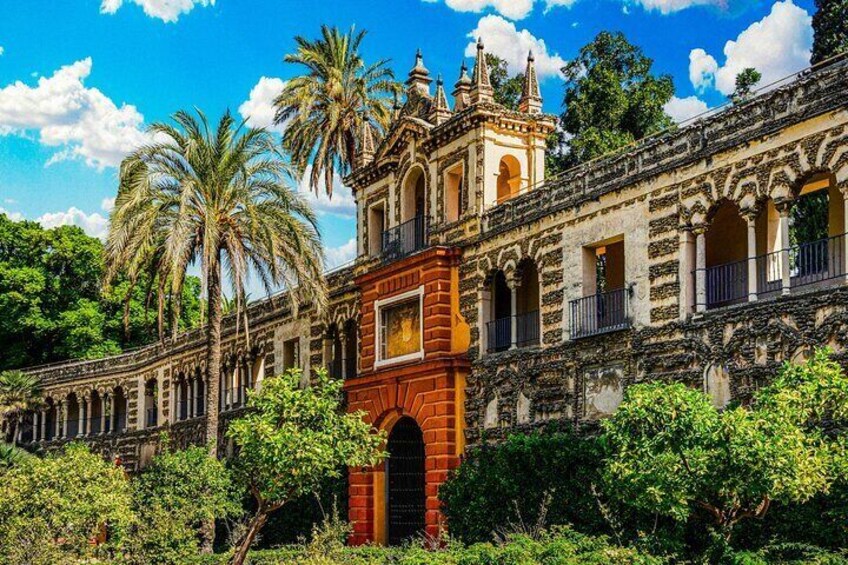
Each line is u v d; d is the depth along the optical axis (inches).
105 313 3267.7
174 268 1451.8
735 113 1134.4
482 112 1540.4
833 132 1014.4
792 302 1040.2
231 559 1226.0
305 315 2063.2
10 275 3097.9
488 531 1272.1
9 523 1016.9
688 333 1168.8
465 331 1562.5
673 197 1211.2
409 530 1653.5
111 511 1091.9
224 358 2410.2
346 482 1724.9
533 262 1498.5
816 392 827.4
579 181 1368.1
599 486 1136.2
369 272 1728.6
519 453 1253.1
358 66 2276.1
